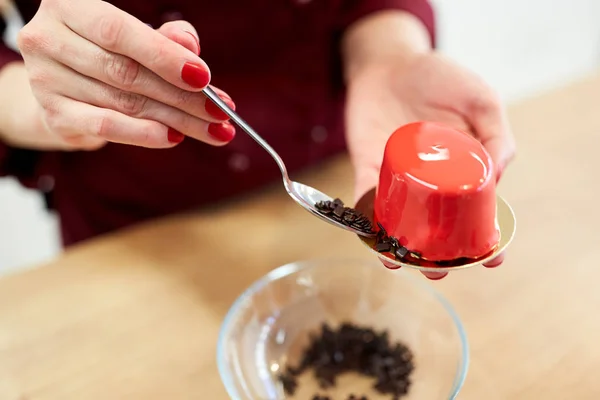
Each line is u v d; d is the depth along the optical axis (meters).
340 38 0.70
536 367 0.51
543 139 0.72
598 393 0.50
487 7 1.18
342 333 0.55
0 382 0.53
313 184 0.68
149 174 0.68
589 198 0.65
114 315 0.57
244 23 0.63
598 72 0.84
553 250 0.60
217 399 0.51
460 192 0.42
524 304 0.56
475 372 0.51
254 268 0.60
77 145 0.51
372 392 0.52
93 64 0.44
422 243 0.43
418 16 0.68
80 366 0.53
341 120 0.73
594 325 0.54
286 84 0.67
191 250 0.62
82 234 0.75
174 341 0.55
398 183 0.43
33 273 0.61
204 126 0.46
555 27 1.29
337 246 0.62
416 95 0.56
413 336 0.53
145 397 0.51
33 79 0.46
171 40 0.43
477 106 0.53
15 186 0.99
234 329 0.52
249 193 0.68
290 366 0.53
